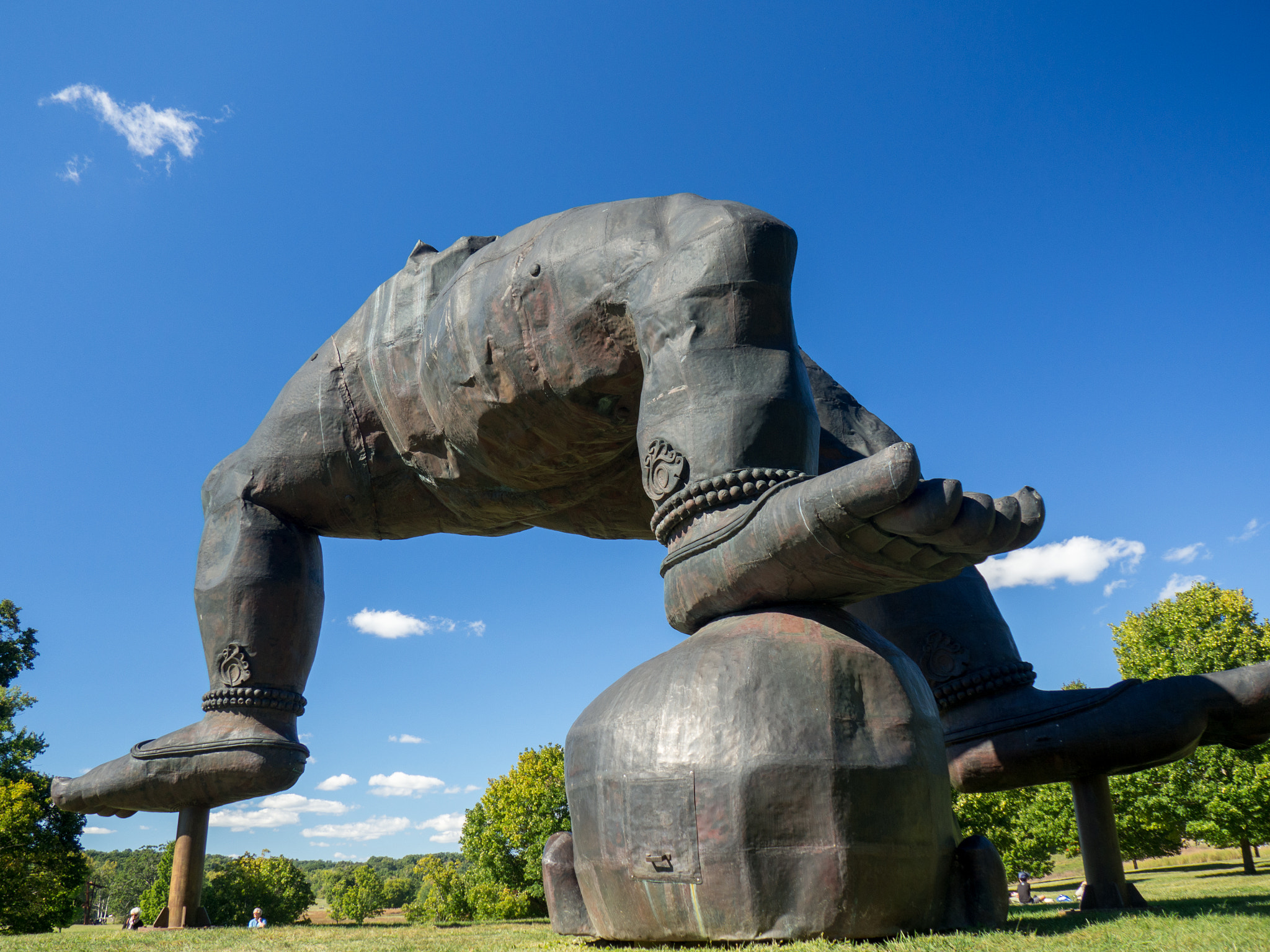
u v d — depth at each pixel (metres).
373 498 10.04
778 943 4.34
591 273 7.02
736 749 4.65
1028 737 7.10
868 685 4.96
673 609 5.84
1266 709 6.60
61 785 10.66
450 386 8.17
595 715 5.40
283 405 10.09
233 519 10.21
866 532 4.75
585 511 9.54
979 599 7.98
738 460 5.61
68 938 8.18
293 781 9.95
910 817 4.74
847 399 9.27
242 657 9.92
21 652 27.52
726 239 6.18
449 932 7.64
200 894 10.19
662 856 4.65
